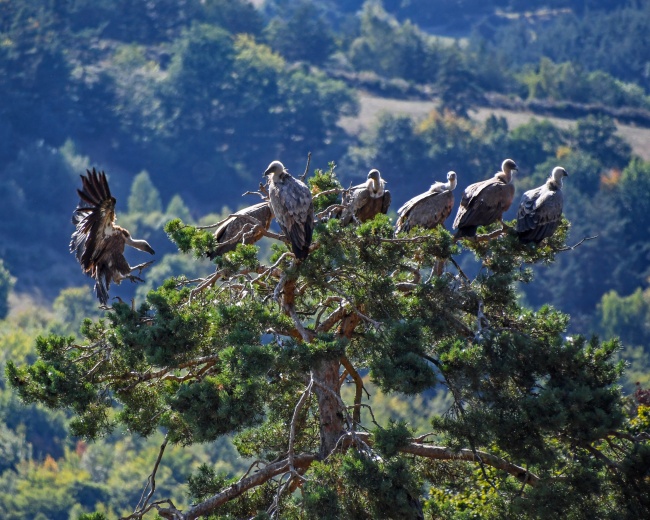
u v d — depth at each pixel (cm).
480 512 1711
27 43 15312
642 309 10394
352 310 1702
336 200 1947
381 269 1638
